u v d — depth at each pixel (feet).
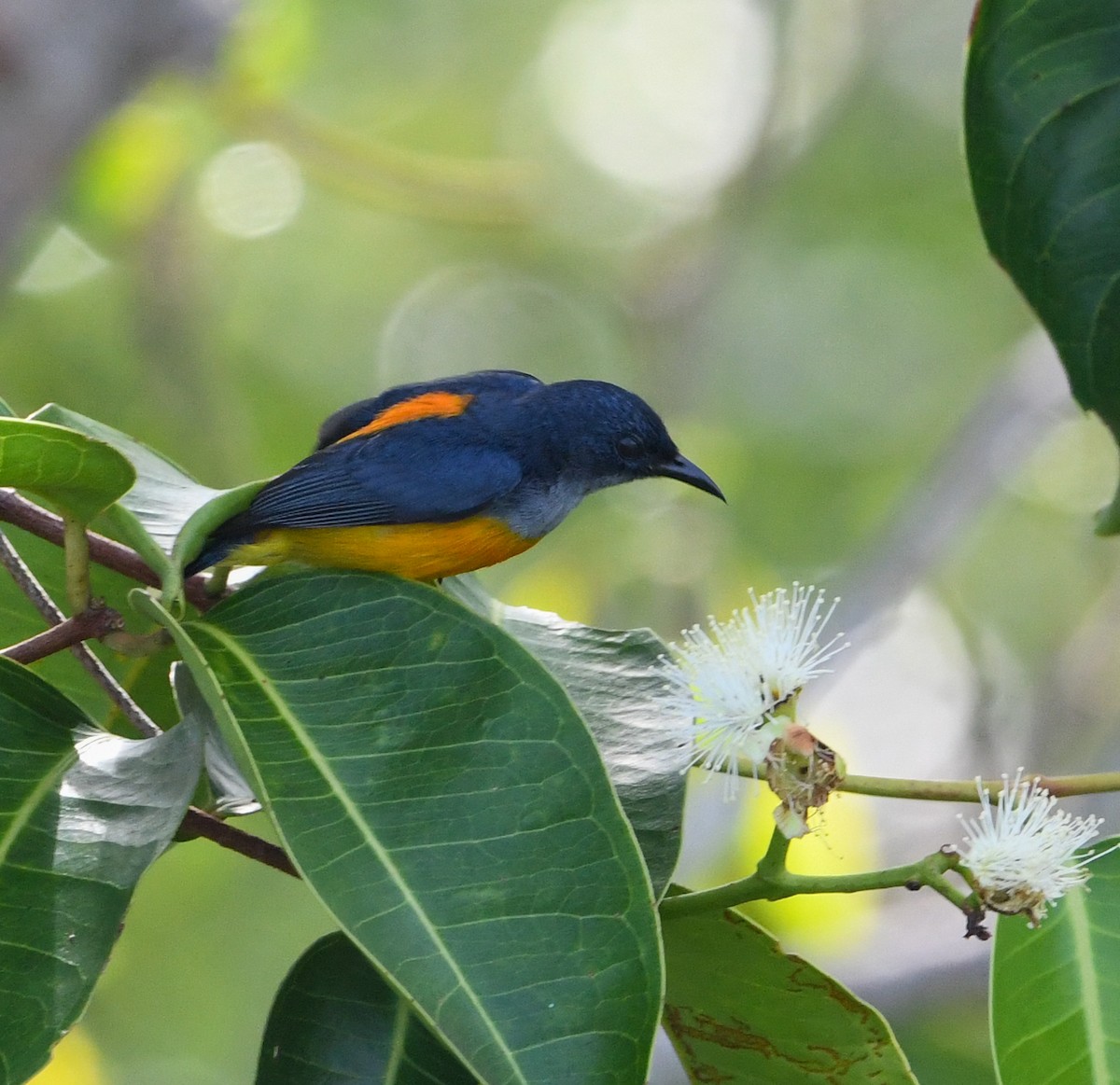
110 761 14.57
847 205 71.15
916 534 48.93
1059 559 64.13
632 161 73.00
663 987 12.94
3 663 15.06
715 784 31.94
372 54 72.13
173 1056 52.75
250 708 14.79
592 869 13.43
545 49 73.92
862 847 31.89
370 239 69.26
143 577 18.29
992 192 17.99
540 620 18.98
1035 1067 15.43
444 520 24.59
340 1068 14.92
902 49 71.00
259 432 63.31
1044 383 50.06
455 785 13.94
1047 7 17.48
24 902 13.34
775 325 69.31
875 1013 15.81
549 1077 12.49
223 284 65.16
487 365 69.10
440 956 12.93
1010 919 15.89
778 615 14.78
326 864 13.32
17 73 38.75
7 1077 12.55
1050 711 49.19
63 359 57.16
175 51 41.32
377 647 15.11
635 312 60.64
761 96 63.21
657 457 27.99
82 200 53.36
